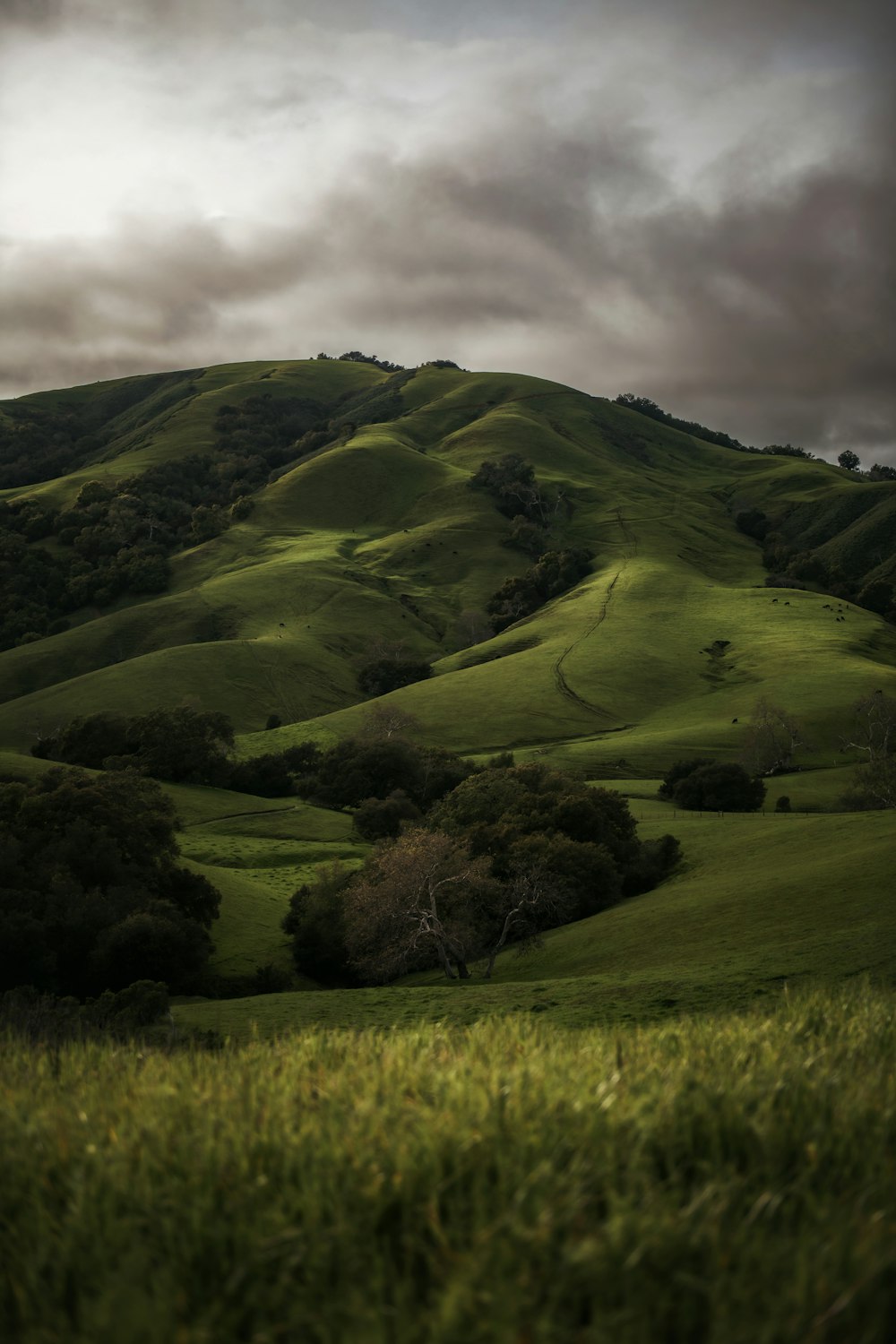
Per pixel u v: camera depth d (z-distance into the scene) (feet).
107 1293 10.50
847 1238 10.73
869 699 443.32
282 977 191.93
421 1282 10.99
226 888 242.78
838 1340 9.50
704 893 170.09
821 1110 14.78
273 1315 10.69
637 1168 12.80
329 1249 11.34
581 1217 11.29
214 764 391.24
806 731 447.83
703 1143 13.79
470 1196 12.27
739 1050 18.85
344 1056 20.54
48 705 529.45
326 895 203.31
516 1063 17.78
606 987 92.22
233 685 564.71
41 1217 12.55
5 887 186.91
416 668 590.96
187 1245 11.68
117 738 407.03
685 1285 9.95
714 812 329.31
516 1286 10.05
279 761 403.54
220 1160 13.64
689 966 100.53
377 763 368.27
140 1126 15.31
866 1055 19.21
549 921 192.34
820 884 144.25
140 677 554.87
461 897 163.43
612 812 232.73
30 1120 16.20
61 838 204.33
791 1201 11.90
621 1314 9.59
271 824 336.08
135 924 175.73
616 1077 16.05
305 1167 13.43
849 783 381.19
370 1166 13.06
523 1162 12.97
